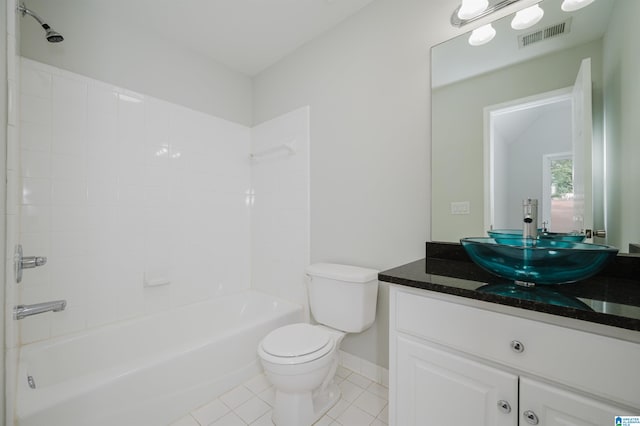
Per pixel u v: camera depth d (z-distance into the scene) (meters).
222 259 2.31
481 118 1.30
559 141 1.12
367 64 1.71
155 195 1.93
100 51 1.70
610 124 1.02
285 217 2.21
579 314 0.63
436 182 1.43
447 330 0.87
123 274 1.77
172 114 2.02
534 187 1.17
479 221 1.31
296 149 2.13
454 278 0.96
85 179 1.63
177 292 2.04
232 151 2.39
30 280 1.44
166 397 1.32
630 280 0.94
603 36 1.04
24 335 1.42
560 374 0.68
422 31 1.49
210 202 2.24
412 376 0.95
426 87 1.47
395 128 1.59
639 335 0.59
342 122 1.84
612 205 1.01
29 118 1.44
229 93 2.38
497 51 1.26
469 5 1.21
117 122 1.76
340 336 1.55
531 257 0.78
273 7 1.71
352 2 1.68
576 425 0.66
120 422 1.18
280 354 1.23
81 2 1.62
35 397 1.02
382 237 1.64
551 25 1.14
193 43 2.06
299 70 2.11
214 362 1.51
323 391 1.46
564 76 1.11
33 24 1.46
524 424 0.73
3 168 0.81
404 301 0.97
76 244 1.59
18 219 1.36
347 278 1.51
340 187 1.85
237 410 1.43
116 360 1.64
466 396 0.83
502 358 0.76
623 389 0.61
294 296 2.14
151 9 1.71
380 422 1.35
